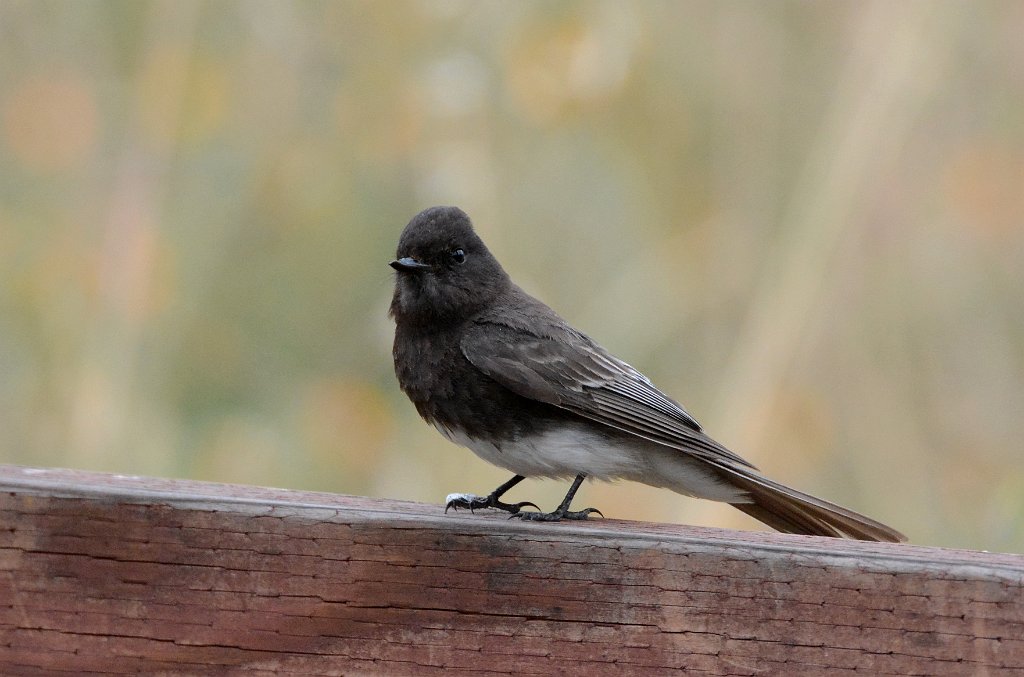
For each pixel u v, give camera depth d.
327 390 12.88
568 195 14.05
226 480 12.45
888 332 13.29
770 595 6.57
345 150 13.88
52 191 13.36
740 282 13.51
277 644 6.59
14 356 12.34
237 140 13.81
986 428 13.16
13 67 13.77
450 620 6.63
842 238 12.84
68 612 6.52
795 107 14.55
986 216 13.63
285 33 14.09
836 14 14.32
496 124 13.73
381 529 6.64
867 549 6.71
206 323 13.38
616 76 13.59
